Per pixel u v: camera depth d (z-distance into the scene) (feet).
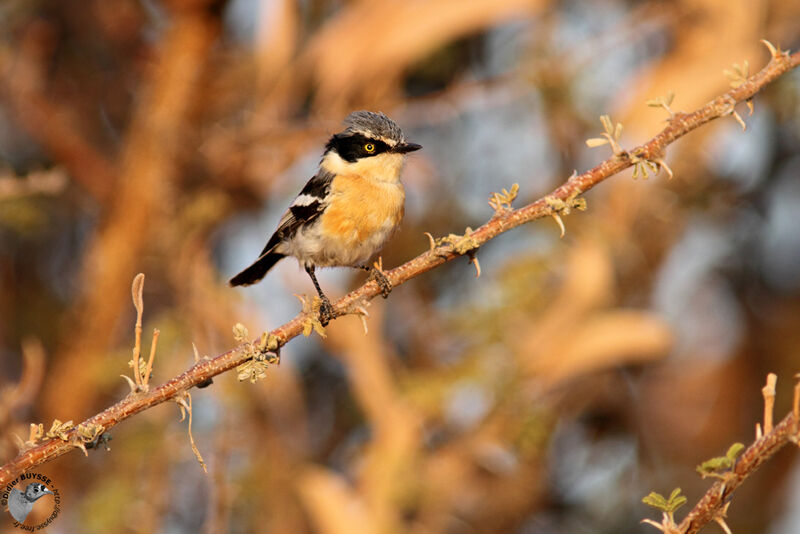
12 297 46.29
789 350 45.55
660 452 45.42
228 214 42.52
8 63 42.09
